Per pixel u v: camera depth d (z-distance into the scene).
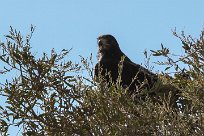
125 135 19.38
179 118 18.94
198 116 19.19
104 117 19.64
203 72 20.27
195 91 19.83
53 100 20.06
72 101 20.00
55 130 19.80
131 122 19.36
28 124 20.11
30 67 19.86
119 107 19.77
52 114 19.91
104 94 19.98
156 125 19.12
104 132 19.41
